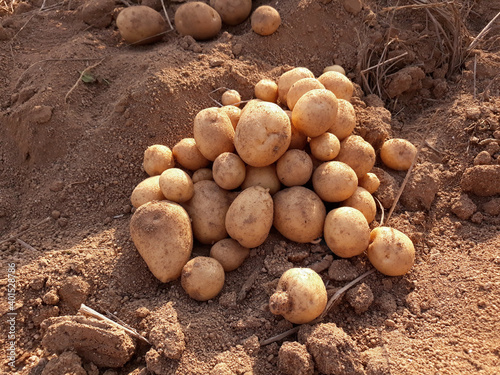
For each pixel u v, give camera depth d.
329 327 0.49
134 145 0.67
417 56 0.80
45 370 0.49
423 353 0.49
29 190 0.68
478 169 0.64
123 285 0.56
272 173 0.59
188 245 0.56
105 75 0.73
